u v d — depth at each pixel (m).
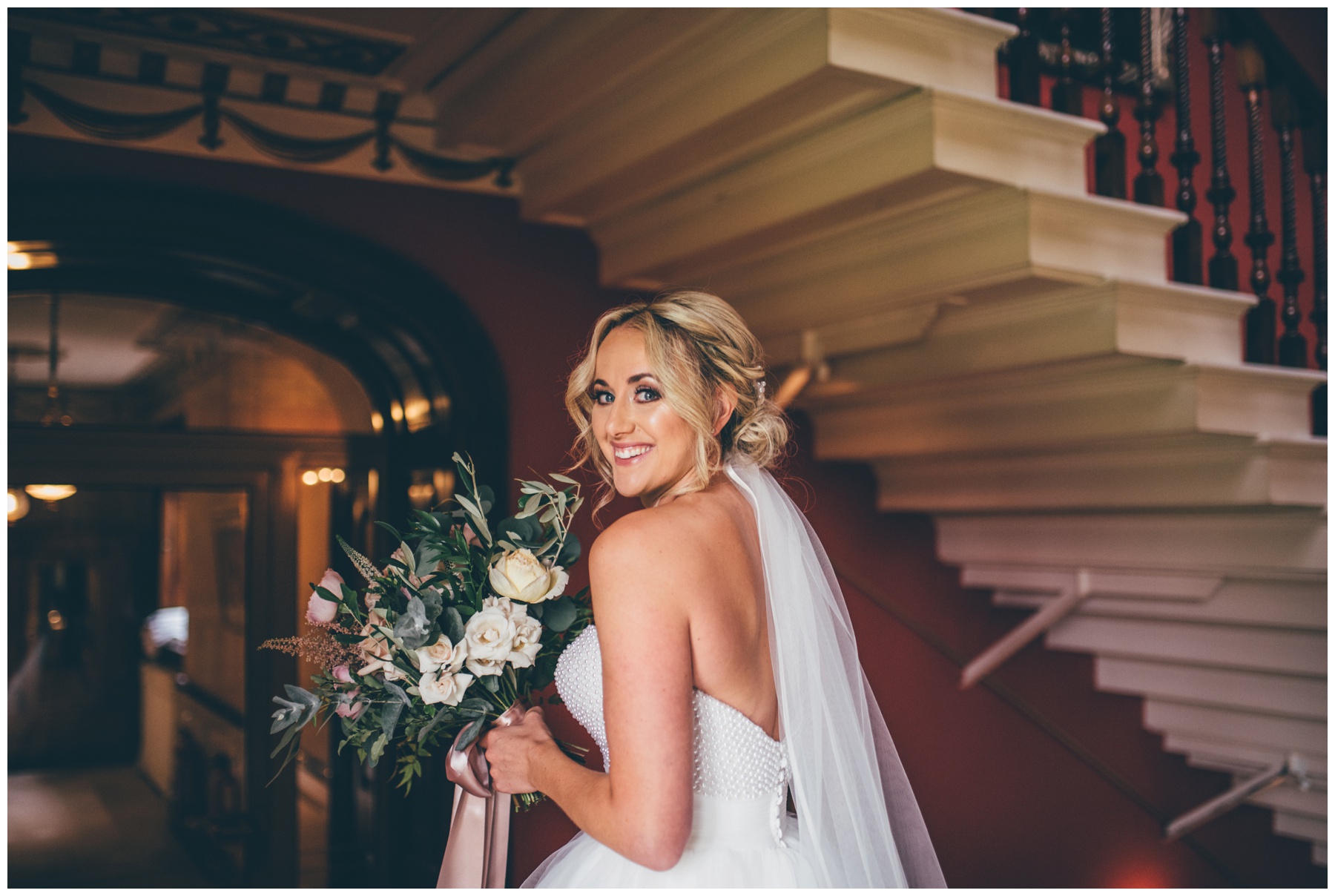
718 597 1.36
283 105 3.37
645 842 1.23
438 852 3.70
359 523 4.01
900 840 1.88
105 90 3.13
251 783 3.82
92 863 3.58
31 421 3.42
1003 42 2.68
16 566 3.45
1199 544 3.55
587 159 3.32
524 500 1.66
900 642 4.34
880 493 4.43
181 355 3.68
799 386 3.69
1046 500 3.74
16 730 3.46
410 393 3.96
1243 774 4.32
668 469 1.52
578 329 3.83
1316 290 3.45
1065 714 4.48
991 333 3.21
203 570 3.77
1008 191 2.68
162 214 3.16
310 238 3.37
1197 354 3.00
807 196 2.88
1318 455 3.18
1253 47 3.36
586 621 1.69
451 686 1.50
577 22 2.79
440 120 3.58
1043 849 4.44
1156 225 2.93
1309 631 3.55
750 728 1.44
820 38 2.38
